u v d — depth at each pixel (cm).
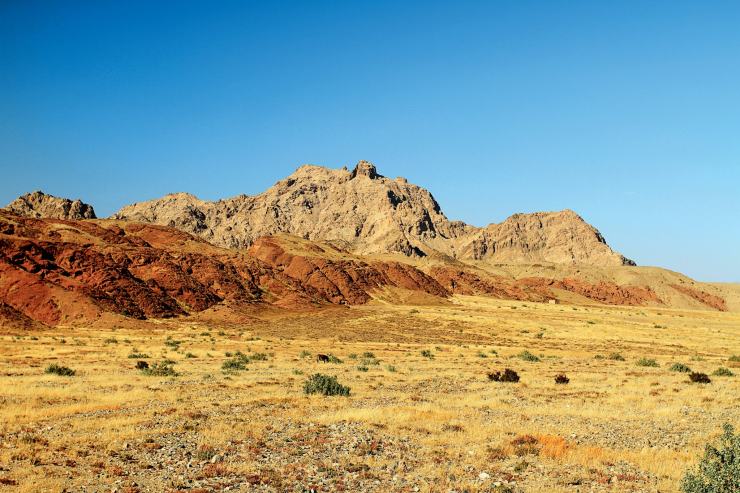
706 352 8088
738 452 1438
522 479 1706
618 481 1694
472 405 3045
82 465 1753
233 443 2083
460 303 17638
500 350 7706
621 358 6688
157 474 1692
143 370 4419
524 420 2630
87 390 3322
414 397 3272
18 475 1611
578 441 2211
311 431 2298
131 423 2372
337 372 4650
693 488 1431
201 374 4325
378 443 2114
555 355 7125
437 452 2005
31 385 3444
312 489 1583
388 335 10200
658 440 2247
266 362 5566
